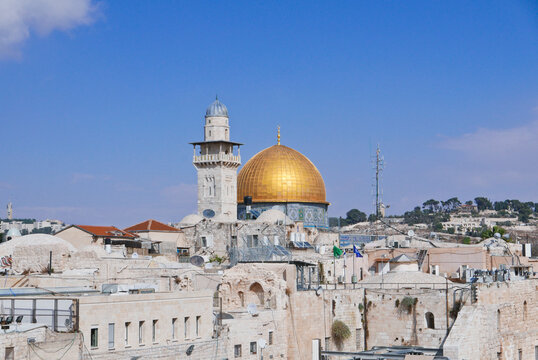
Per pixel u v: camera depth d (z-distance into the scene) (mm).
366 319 122875
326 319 116125
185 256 178500
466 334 110625
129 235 174000
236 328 99438
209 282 120938
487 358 114750
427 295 118812
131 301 86188
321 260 148125
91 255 130000
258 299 110938
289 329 109938
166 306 89875
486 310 116000
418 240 171375
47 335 78875
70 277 114188
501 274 126125
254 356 101875
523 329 123812
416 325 119188
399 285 123625
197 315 93688
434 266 153875
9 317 82625
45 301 86062
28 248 131625
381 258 156875
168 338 89812
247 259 133500
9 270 131750
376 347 113938
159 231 184125
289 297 110812
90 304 82375
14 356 74000
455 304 117000
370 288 123875
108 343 83750
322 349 114562
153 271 125062
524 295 125000
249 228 188750
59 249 130500
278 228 187250
